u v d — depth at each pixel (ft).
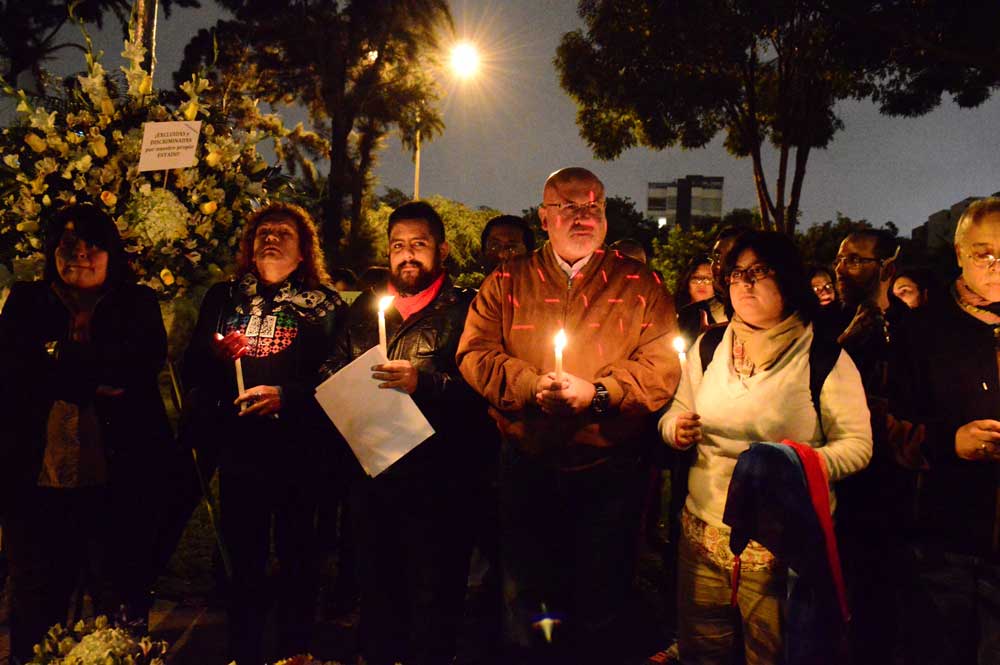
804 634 8.00
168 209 12.68
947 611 8.33
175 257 12.95
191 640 12.07
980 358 8.22
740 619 8.88
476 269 121.29
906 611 8.71
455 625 10.91
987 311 8.32
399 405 10.16
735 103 54.70
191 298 13.34
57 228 10.43
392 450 10.12
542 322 9.46
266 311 11.33
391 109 111.55
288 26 104.32
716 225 66.49
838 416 8.45
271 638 12.19
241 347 10.69
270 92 109.60
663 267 67.21
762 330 8.72
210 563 13.91
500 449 11.11
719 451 8.79
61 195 12.54
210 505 11.91
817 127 55.36
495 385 9.32
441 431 10.62
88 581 11.51
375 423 10.15
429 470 10.54
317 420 11.15
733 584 8.43
